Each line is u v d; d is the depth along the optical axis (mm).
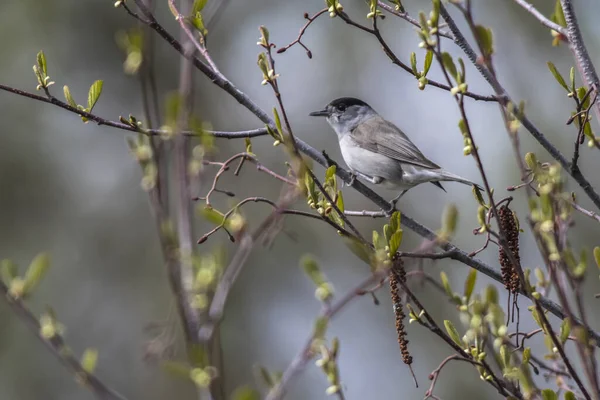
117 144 16906
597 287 12953
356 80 16766
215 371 3797
